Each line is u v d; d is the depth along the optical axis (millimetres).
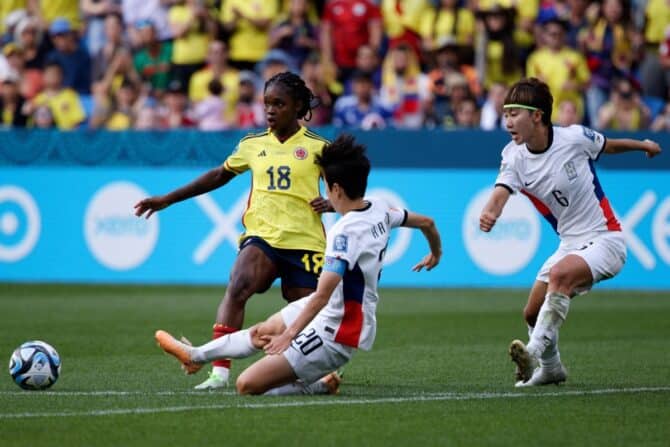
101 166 60969
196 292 56281
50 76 67750
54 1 71812
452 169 57750
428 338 40000
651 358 34312
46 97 67688
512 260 57594
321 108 63344
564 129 27906
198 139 59312
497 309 49625
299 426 21906
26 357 27109
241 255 28641
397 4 66812
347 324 25000
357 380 29484
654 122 62969
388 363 33281
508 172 28078
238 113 64312
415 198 58000
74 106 67938
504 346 37688
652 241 57094
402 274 58875
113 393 26469
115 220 60781
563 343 38406
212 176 29891
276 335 25656
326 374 25547
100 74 70438
